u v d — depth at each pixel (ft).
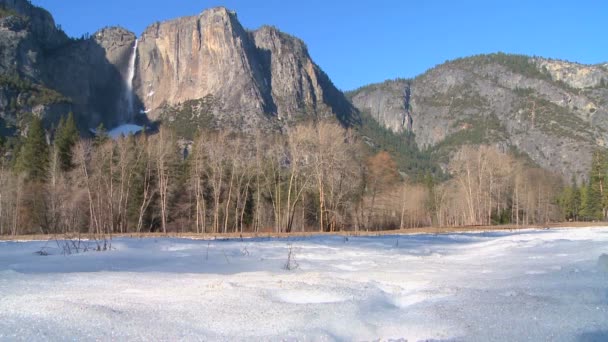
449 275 24.89
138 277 24.34
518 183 196.85
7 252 42.60
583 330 13.05
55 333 12.82
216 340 12.44
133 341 12.28
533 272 24.49
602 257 24.35
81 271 27.89
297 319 14.42
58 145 165.48
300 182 140.15
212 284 21.13
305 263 33.19
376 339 13.07
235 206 159.63
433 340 12.62
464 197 204.33
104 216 139.23
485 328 13.47
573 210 272.10
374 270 27.96
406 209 196.03
